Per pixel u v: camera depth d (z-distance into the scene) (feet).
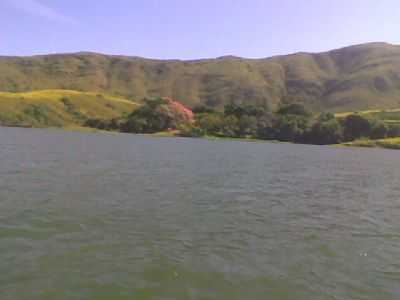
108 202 96.78
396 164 269.64
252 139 577.02
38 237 67.46
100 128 650.43
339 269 60.85
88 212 85.76
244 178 155.94
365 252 69.41
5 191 101.81
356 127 540.93
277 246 70.03
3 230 69.67
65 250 62.28
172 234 73.67
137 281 52.95
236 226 81.92
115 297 48.52
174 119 614.75
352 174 194.18
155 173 154.71
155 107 625.82
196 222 83.41
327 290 53.36
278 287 53.47
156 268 57.26
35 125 645.92
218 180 146.30
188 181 139.44
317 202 114.32
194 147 337.52
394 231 85.20
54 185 115.24
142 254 62.44
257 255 64.90
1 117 635.25
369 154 372.99
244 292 51.60
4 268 54.24
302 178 167.43
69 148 256.11
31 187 109.81
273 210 99.86
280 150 361.71
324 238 76.59
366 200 121.90
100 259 59.57
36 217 79.10
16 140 306.14
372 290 54.13
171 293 50.24
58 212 84.07
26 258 58.13
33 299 46.85
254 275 56.75
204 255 63.46
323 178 172.04
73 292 49.11
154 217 85.30
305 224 86.94
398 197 130.62
